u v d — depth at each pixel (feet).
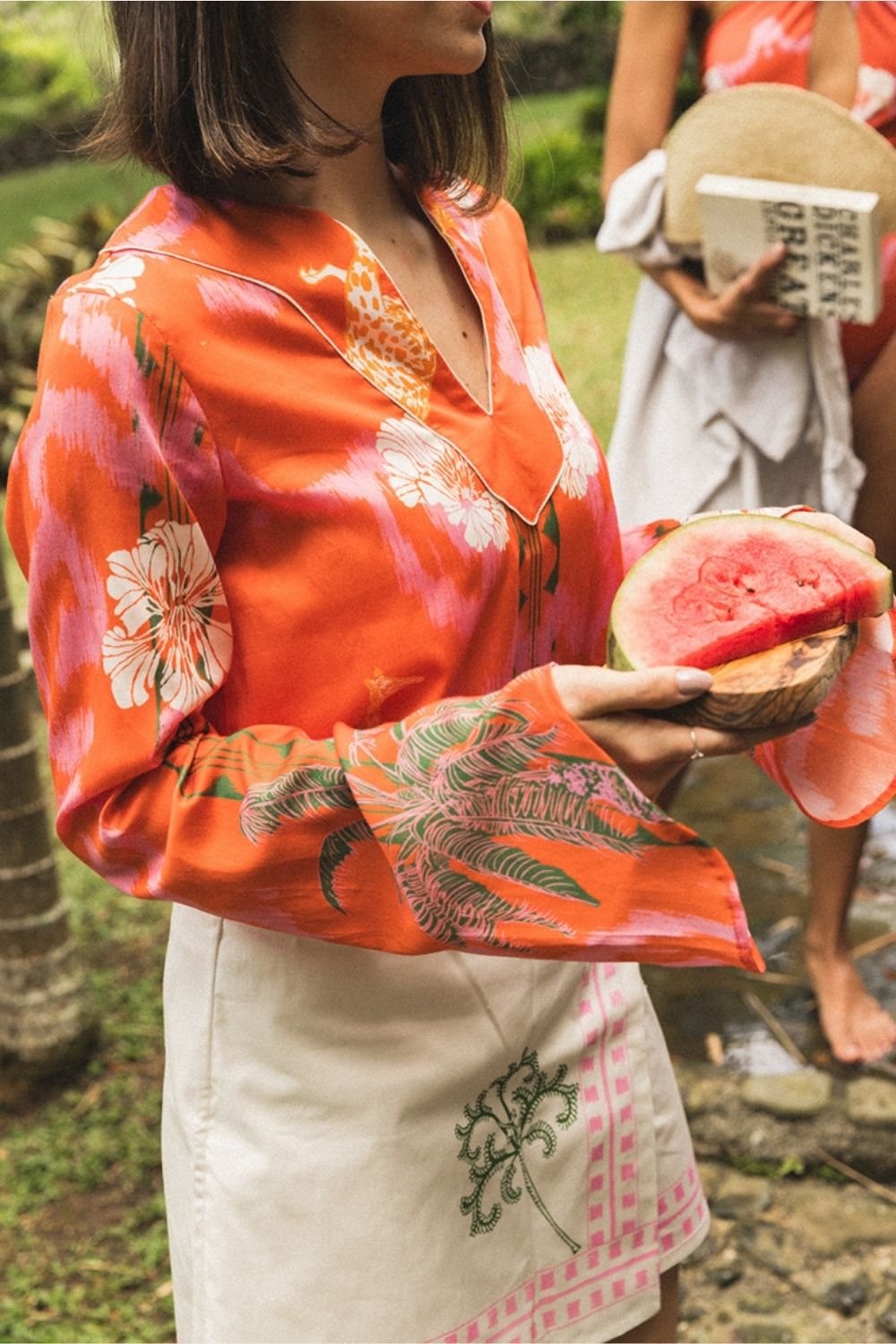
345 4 4.16
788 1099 9.31
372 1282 4.63
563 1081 5.03
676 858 3.86
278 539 4.33
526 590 4.68
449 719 3.90
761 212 8.02
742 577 4.18
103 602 4.10
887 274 8.42
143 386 4.03
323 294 4.30
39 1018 10.45
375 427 4.33
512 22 51.67
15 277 27.20
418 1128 4.66
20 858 10.22
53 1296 8.79
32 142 58.49
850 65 8.41
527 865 3.96
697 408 8.78
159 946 12.11
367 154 4.61
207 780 4.13
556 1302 5.10
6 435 24.21
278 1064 4.60
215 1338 4.72
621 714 3.87
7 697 9.93
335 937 4.25
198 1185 4.76
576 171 37.65
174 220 4.27
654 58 8.84
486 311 4.85
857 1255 8.45
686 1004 10.21
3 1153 10.00
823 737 4.57
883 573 4.09
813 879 9.73
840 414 8.59
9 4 58.59
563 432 4.90
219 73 4.12
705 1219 5.60
